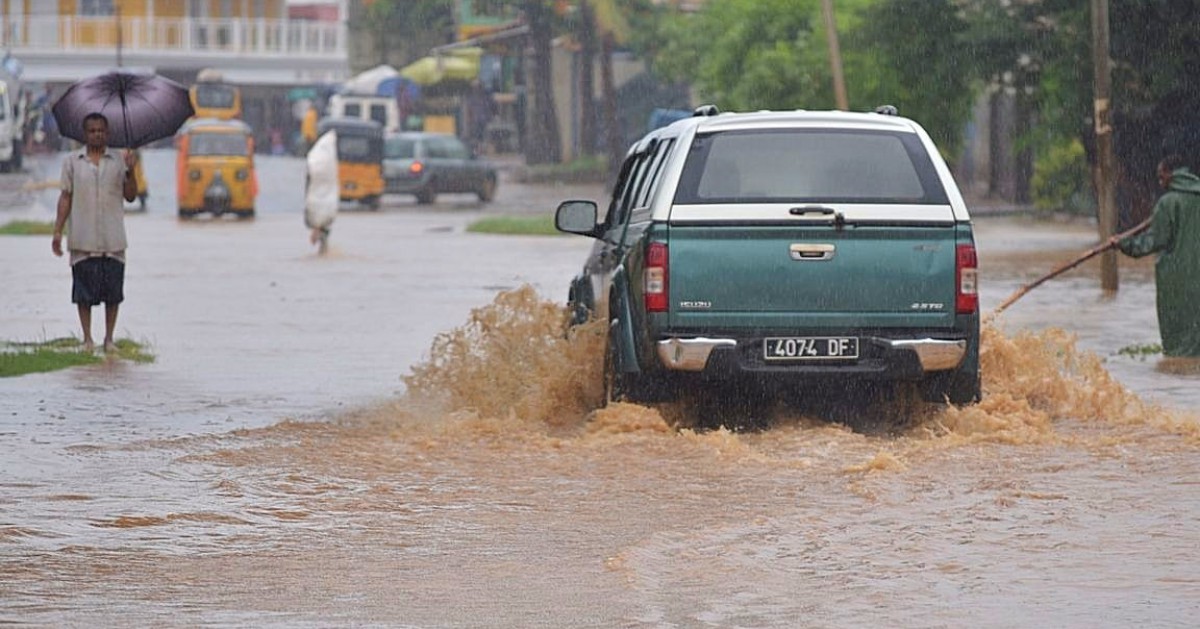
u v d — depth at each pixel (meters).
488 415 26.19
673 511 18.91
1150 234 34.19
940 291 23.48
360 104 164.88
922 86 74.12
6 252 70.38
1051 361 27.58
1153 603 14.62
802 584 15.50
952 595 15.01
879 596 14.99
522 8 149.75
